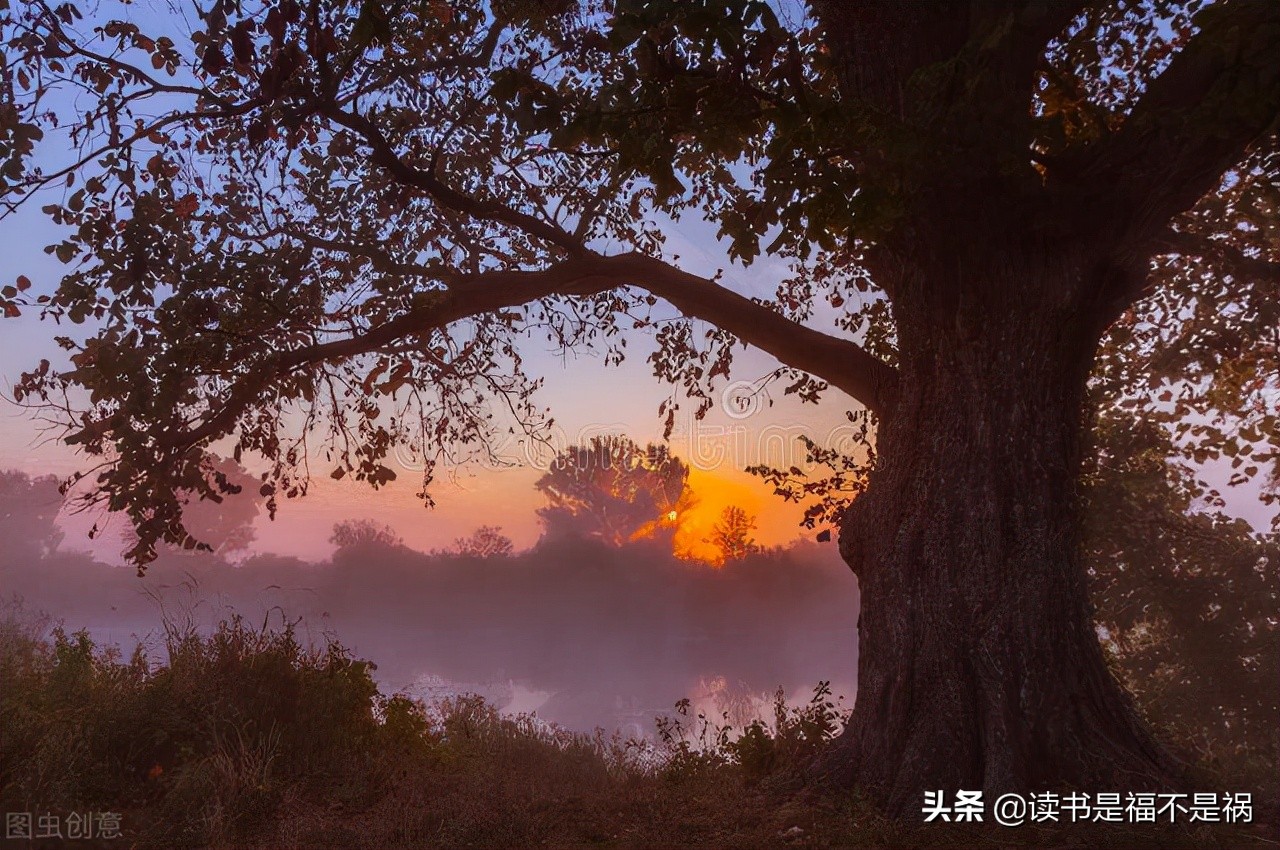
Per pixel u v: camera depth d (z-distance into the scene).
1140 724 6.60
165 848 5.52
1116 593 10.23
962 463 6.90
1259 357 10.38
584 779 7.87
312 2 6.75
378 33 6.38
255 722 7.38
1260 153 7.32
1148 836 5.45
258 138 7.22
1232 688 9.43
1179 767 6.41
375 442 9.79
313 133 8.46
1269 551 9.80
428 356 9.93
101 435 7.50
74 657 7.46
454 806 6.45
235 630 8.36
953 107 5.54
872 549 7.39
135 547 7.47
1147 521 10.34
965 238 6.79
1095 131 7.55
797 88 5.79
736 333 8.89
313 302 8.66
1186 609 9.83
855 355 8.43
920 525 7.00
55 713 6.76
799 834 5.86
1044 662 6.44
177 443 7.59
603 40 7.74
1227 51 5.53
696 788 7.32
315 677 8.30
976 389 6.95
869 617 7.23
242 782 6.41
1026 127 5.68
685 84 5.82
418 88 8.99
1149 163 6.40
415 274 8.51
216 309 7.57
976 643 6.57
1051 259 6.82
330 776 7.13
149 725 6.86
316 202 9.19
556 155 10.37
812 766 7.09
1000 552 6.66
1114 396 10.80
